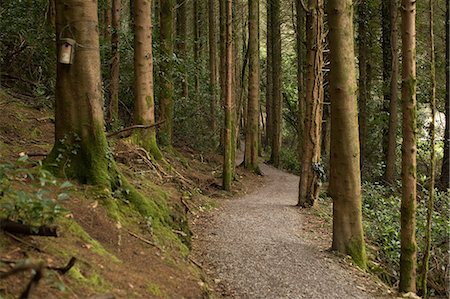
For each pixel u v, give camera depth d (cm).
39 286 348
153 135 1180
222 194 1377
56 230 409
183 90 1953
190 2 2661
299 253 779
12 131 876
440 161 2041
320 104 1245
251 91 1953
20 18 1070
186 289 517
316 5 1213
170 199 873
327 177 1977
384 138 1911
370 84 2278
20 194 396
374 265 850
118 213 620
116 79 1287
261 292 607
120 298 403
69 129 641
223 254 752
